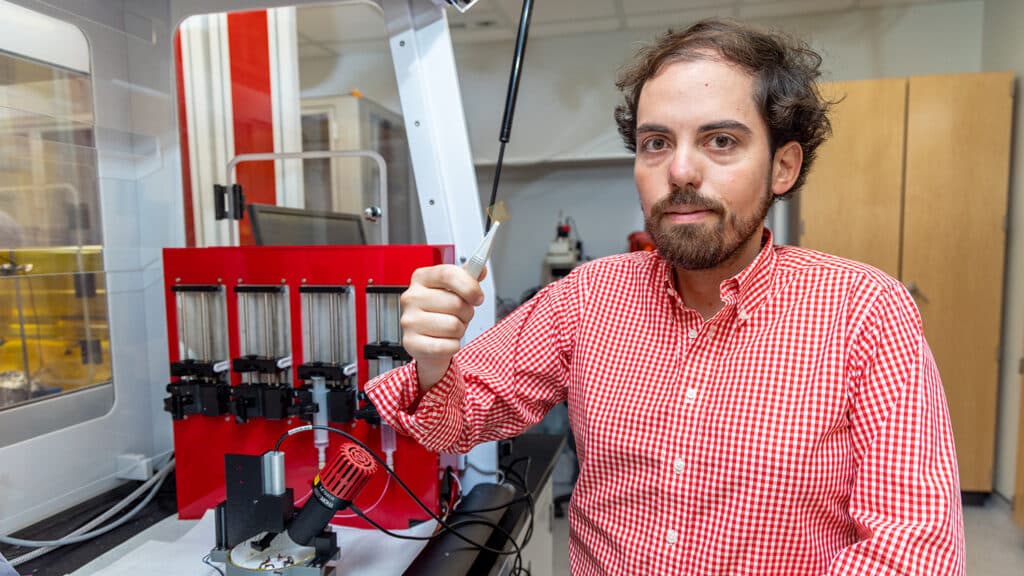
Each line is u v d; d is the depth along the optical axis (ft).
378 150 10.04
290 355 3.22
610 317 2.76
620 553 2.56
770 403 2.31
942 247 8.98
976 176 8.83
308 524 2.40
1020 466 8.06
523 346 2.88
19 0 2.99
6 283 2.94
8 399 2.98
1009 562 7.54
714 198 2.15
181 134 4.03
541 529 4.14
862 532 2.11
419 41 3.47
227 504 2.49
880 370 2.16
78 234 3.35
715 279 2.52
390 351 2.94
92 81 3.43
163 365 3.96
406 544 2.91
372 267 3.02
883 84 9.00
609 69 11.75
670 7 10.49
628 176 11.98
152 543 2.89
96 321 3.48
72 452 3.32
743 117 2.13
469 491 3.58
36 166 3.07
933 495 1.96
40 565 2.82
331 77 12.75
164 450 3.96
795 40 2.49
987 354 8.99
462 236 3.60
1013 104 9.00
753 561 2.33
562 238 11.03
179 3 3.77
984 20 10.20
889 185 9.07
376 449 3.10
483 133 12.32
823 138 2.64
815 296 2.37
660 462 2.46
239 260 3.17
